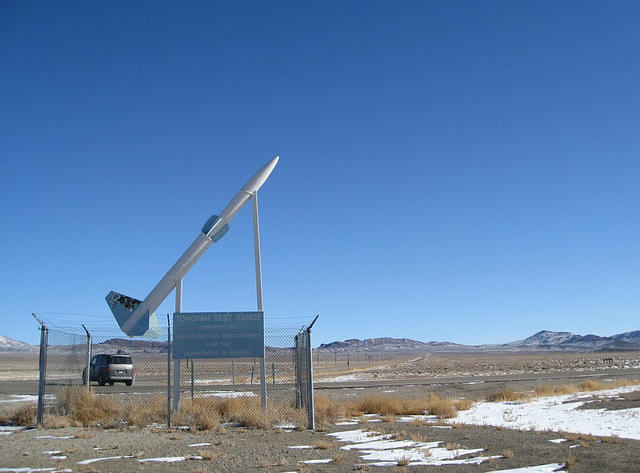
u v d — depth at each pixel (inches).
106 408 585.0
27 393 967.6
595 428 529.0
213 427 521.7
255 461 375.2
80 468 349.1
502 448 417.1
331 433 498.3
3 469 343.6
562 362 2812.5
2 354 5689.0
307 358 534.3
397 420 599.2
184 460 377.7
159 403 609.0
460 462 369.1
